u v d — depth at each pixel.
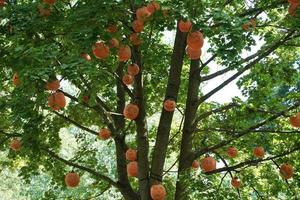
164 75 15.72
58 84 10.07
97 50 10.49
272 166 15.16
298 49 16.03
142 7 10.38
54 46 10.22
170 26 11.50
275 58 16.05
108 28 10.57
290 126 14.45
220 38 10.27
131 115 12.20
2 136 14.33
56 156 13.33
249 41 11.16
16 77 10.76
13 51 10.62
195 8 10.16
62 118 14.88
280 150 14.21
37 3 11.52
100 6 10.30
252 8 14.48
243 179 14.83
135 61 12.39
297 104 12.56
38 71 9.73
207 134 14.79
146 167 12.60
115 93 14.73
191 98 13.85
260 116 13.59
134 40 11.11
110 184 14.88
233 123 14.03
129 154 12.92
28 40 11.37
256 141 14.33
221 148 14.77
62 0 12.38
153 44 14.20
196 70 13.94
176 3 10.11
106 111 12.88
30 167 15.10
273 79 15.58
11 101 11.77
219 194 11.99
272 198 14.87
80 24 10.52
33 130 12.54
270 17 15.45
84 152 15.75
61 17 11.45
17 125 12.34
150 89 15.80
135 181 16.73
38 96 10.78
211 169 12.49
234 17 10.50
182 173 12.59
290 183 14.52
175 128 17.86
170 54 15.36
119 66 13.94
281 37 14.07
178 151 16.94
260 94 14.73
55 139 14.83
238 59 11.05
